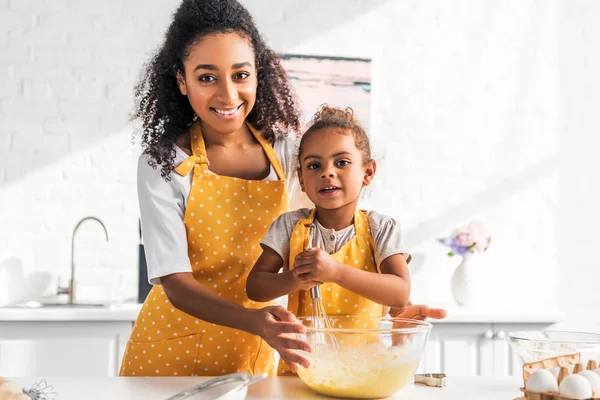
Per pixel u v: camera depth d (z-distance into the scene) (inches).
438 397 42.6
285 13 142.2
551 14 151.8
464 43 148.9
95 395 41.6
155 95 59.2
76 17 136.3
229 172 58.3
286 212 58.2
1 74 134.0
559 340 45.0
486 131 148.8
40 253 133.6
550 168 150.3
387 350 41.4
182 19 53.6
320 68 142.4
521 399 39.8
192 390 35.4
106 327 117.2
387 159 144.9
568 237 150.0
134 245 135.9
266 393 43.6
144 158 56.3
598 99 152.0
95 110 136.3
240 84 53.0
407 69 146.3
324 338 42.0
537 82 150.9
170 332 56.6
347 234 54.9
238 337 56.5
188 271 52.9
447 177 146.9
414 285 144.1
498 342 126.3
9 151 133.6
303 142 54.9
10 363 114.5
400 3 146.6
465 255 138.7
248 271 56.9
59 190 134.7
